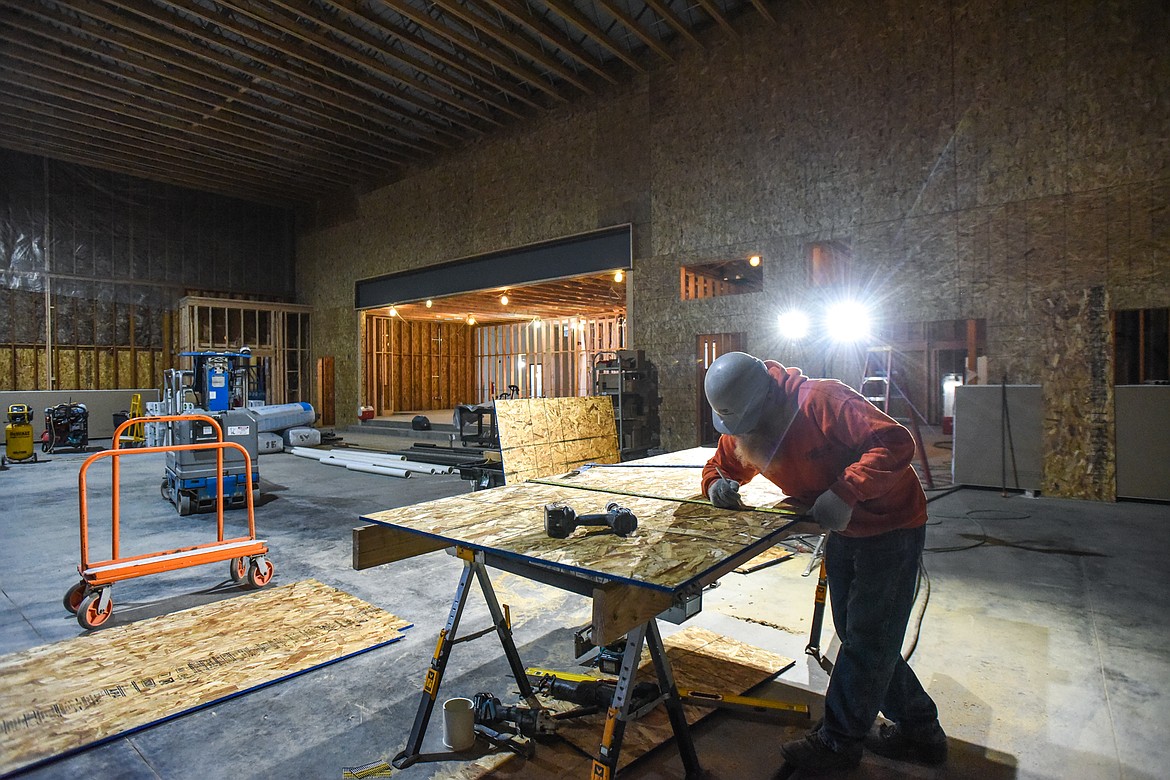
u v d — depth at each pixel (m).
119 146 13.98
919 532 2.01
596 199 11.29
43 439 12.65
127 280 16.14
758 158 9.34
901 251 8.16
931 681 2.75
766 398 2.01
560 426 4.11
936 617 3.47
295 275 18.95
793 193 9.03
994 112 7.50
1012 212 7.40
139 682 2.77
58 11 9.57
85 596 3.52
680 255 10.21
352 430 16.95
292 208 18.86
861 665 2.01
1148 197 6.62
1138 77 6.66
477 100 12.19
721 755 2.24
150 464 10.65
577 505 2.43
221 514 4.23
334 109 12.51
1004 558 4.59
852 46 8.48
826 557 2.25
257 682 2.77
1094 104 6.89
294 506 6.99
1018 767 2.13
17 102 11.79
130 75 10.83
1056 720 2.42
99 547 5.23
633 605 1.58
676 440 10.30
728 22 9.39
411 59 10.17
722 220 9.73
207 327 17.17
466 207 13.61
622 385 9.92
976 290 7.64
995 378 7.52
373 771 2.16
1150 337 10.21
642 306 10.72
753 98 9.38
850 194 8.53
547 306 17.53
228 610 3.68
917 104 8.01
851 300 8.57
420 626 3.48
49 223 15.09
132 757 2.25
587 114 11.38
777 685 2.78
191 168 15.46
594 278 12.98
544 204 12.09
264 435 13.00
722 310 9.77
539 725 2.33
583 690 2.53
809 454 2.03
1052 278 7.15
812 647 3.01
